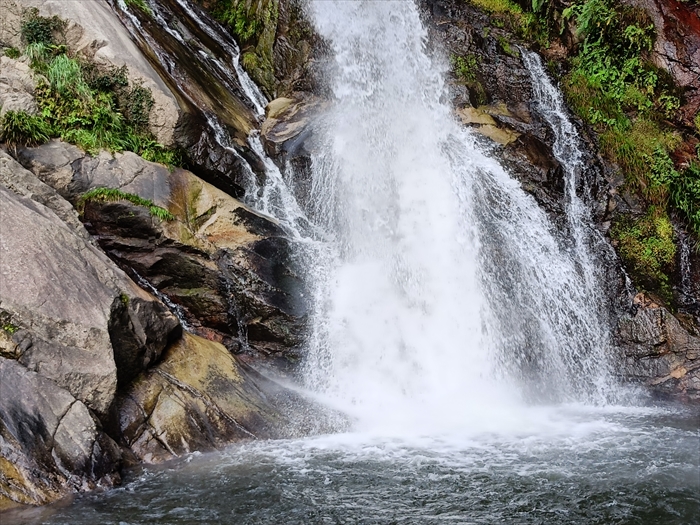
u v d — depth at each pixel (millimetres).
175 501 7406
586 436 9914
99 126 11398
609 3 16578
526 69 16047
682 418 11094
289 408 9945
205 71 14625
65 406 7621
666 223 14289
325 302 11602
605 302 13250
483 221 13023
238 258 11023
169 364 9359
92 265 9031
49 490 7191
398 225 13141
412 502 7547
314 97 14781
